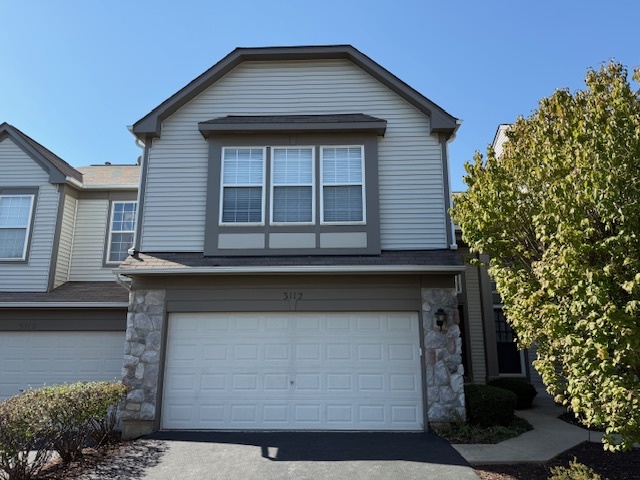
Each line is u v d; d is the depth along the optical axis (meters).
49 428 6.00
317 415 8.12
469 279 12.25
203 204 9.27
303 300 8.48
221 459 6.42
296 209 9.09
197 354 8.43
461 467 6.07
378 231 8.91
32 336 9.97
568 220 4.65
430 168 9.33
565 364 4.82
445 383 8.05
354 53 9.76
